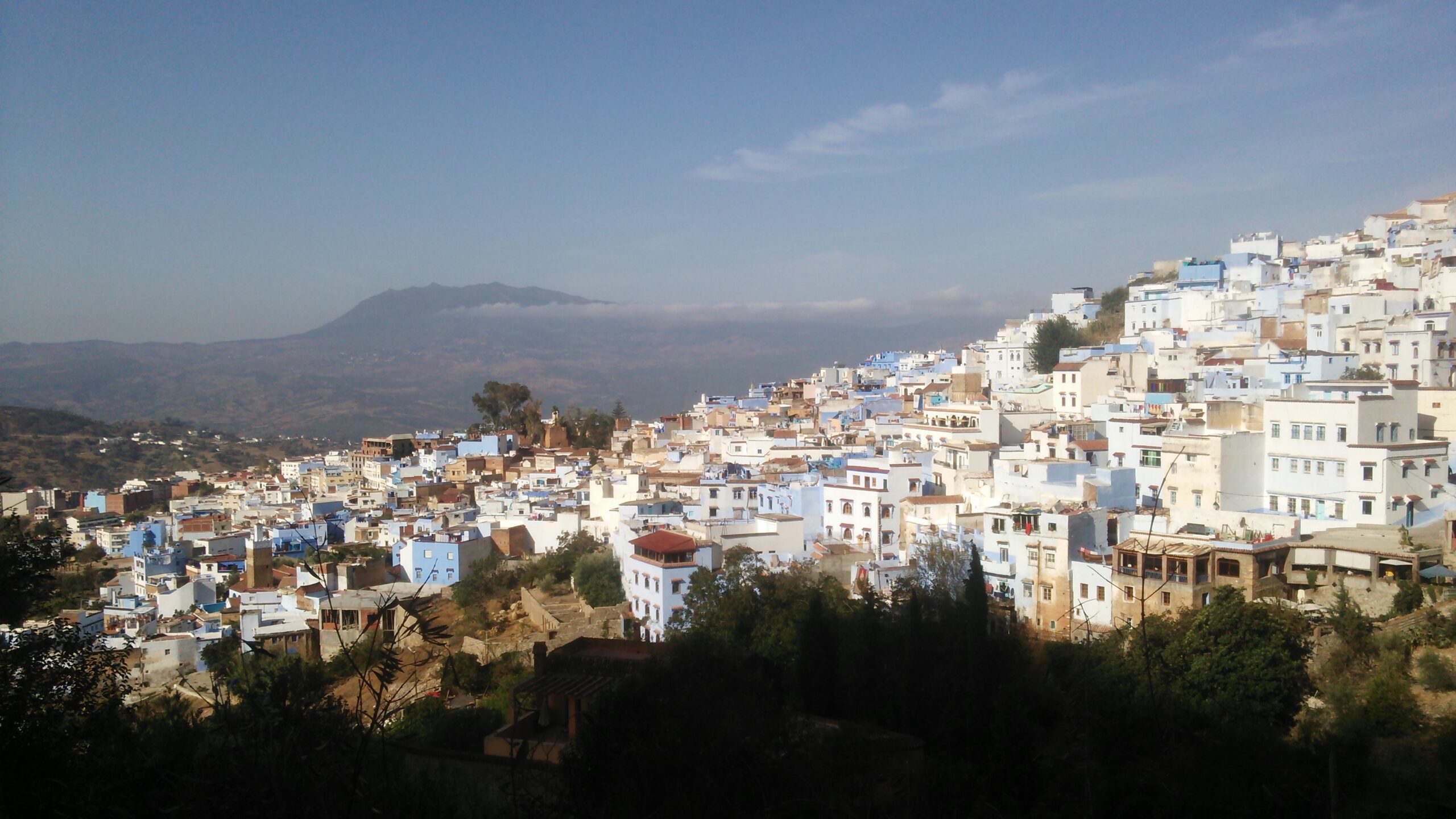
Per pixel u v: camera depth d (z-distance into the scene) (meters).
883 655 47.00
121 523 168.50
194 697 73.88
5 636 30.69
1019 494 76.50
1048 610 65.38
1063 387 121.62
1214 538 62.00
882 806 32.91
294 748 20.75
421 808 28.53
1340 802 37.91
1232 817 35.78
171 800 23.14
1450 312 108.75
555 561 99.38
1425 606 55.12
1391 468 65.62
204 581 111.75
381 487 176.38
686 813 26.84
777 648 52.88
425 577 103.50
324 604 89.50
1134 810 36.38
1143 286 171.75
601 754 28.58
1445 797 38.28
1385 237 152.38
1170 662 47.03
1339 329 113.56
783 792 29.06
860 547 84.88
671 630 66.19
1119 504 74.38
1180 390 104.75
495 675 74.81
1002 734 39.78
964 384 134.00
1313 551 60.69
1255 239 170.25
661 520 93.00
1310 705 48.53
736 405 194.50
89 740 28.52
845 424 138.12
